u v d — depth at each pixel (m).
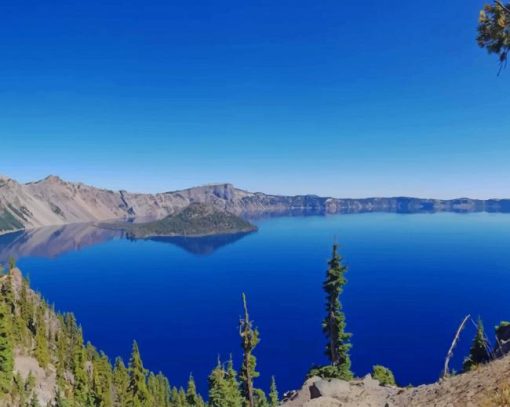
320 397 23.39
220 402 72.12
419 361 195.50
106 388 106.44
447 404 17.45
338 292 48.84
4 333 91.00
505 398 14.83
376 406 22.31
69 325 156.50
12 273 165.12
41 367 117.50
